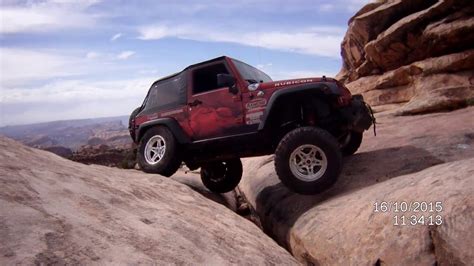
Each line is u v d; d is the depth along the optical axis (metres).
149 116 5.22
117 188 2.28
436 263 1.95
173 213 2.22
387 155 4.77
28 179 1.61
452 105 9.62
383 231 2.43
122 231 1.52
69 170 2.23
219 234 2.19
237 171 6.49
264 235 3.05
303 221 3.69
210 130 4.66
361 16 17.48
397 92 15.12
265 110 4.22
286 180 3.76
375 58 16.88
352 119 4.14
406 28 14.08
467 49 12.16
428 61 13.16
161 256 1.42
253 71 5.29
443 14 12.80
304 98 4.44
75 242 1.21
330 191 4.13
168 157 4.67
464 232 1.88
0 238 1.03
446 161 3.94
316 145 3.70
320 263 2.94
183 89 4.99
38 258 1.01
